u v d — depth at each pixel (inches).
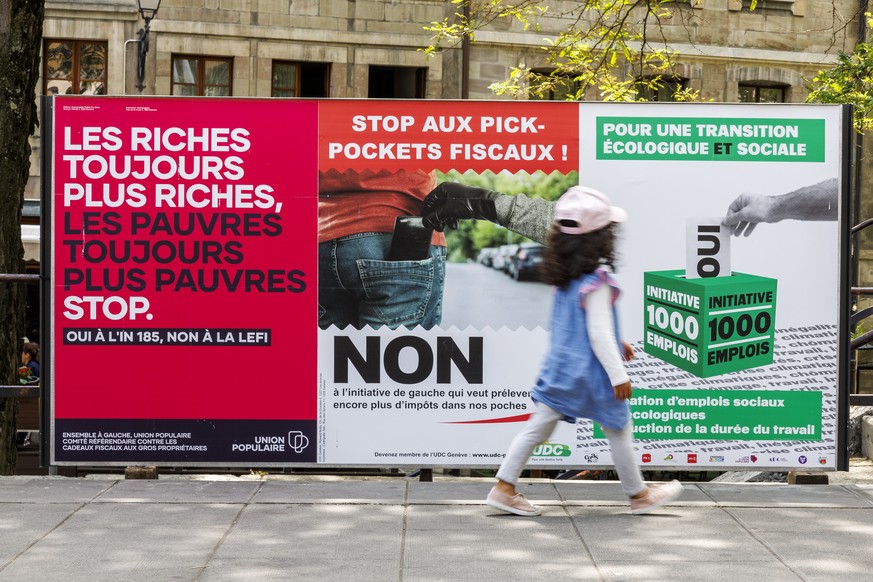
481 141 261.6
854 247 896.9
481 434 266.1
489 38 848.9
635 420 265.9
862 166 907.4
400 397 265.7
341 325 265.0
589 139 261.7
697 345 264.1
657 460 266.4
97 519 235.3
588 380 227.1
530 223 262.4
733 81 900.6
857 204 908.0
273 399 266.4
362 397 265.9
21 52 367.6
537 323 263.7
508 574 198.2
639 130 261.4
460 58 856.9
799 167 261.6
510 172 261.7
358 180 262.5
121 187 263.3
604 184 261.9
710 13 890.1
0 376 356.5
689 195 261.6
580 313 227.0
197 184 263.1
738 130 261.3
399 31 859.4
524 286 263.4
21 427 508.1
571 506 248.5
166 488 263.6
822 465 266.7
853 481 298.2
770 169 261.7
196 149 263.0
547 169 261.6
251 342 265.4
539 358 264.4
